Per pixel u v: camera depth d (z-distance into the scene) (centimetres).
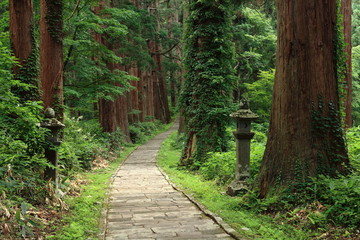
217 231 460
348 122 1341
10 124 588
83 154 1156
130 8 1961
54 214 512
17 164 571
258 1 1189
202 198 686
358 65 2127
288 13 562
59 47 990
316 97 554
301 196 516
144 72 3366
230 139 1181
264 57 2178
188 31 1156
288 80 563
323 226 434
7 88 551
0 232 377
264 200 561
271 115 598
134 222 511
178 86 3959
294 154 550
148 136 2717
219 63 1111
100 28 1381
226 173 850
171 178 988
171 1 3503
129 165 1343
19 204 480
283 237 420
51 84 968
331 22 568
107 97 1478
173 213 568
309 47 555
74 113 2175
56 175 636
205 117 1096
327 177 522
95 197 686
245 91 2059
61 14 993
